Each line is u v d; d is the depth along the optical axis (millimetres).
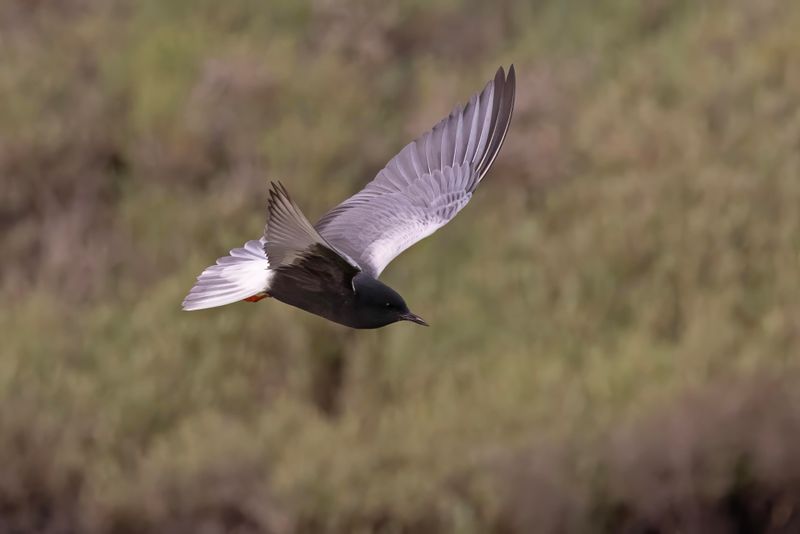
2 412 13719
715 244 15242
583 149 17453
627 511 13133
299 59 19578
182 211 17047
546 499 12836
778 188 15859
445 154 7777
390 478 13242
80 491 13711
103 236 17328
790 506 13156
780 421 13047
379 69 19703
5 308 15742
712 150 16734
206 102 18297
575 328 14898
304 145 17594
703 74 17891
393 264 16062
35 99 18625
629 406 13414
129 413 14125
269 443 13805
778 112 17109
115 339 15289
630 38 19609
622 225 15594
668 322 14984
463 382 14508
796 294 14672
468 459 13180
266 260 6688
